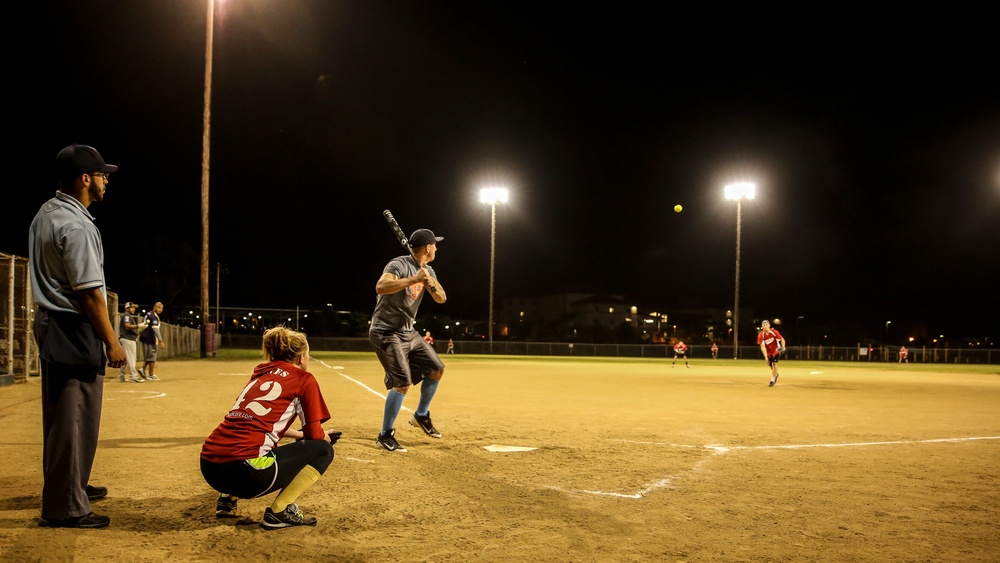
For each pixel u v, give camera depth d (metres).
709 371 25.94
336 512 4.07
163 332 27.06
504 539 3.59
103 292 3.64
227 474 3.54
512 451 6.20
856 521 4.00
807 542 3.60
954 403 11.98
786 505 4.36
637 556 3.34
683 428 8.01
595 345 56.12
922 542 3.62
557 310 97.50
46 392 3.63
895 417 9.49
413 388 13.45
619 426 8.12
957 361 53.44
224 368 19.31
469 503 4.32
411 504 4.27
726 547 3.50
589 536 3.66
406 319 6.34
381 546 3.46
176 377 15.31
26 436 6.63
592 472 5.32
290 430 4.15
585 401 11.49
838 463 5.80
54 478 3.60
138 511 4.02
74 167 3.67
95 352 3.69
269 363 3.95
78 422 3.66
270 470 3.61
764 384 17.31
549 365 29.36
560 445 6.59
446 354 50.97
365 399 10.89
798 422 8.76
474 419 8.63
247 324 66.31
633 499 4.47
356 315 66.12
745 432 7.70
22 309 13.45
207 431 7.09
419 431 7.35
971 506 4.37
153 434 6.86
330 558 3.27
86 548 3.35
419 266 6.54
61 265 3.58
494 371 22.64
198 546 3.42
